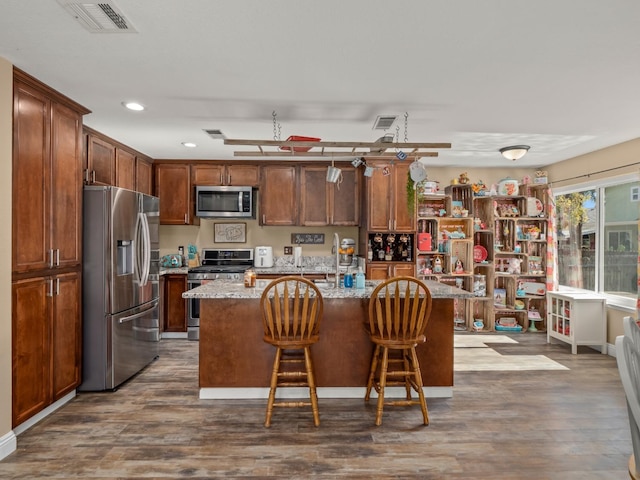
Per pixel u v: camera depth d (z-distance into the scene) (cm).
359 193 529
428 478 208
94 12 179
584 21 185
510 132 382
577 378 360
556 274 519
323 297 295
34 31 197
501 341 490
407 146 300
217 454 229
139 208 370
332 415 282
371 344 313
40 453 230
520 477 210
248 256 549
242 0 171
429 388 315
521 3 171
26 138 250
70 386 301
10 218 233
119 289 331
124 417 277
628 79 254
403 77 253
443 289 322
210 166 521
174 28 194
